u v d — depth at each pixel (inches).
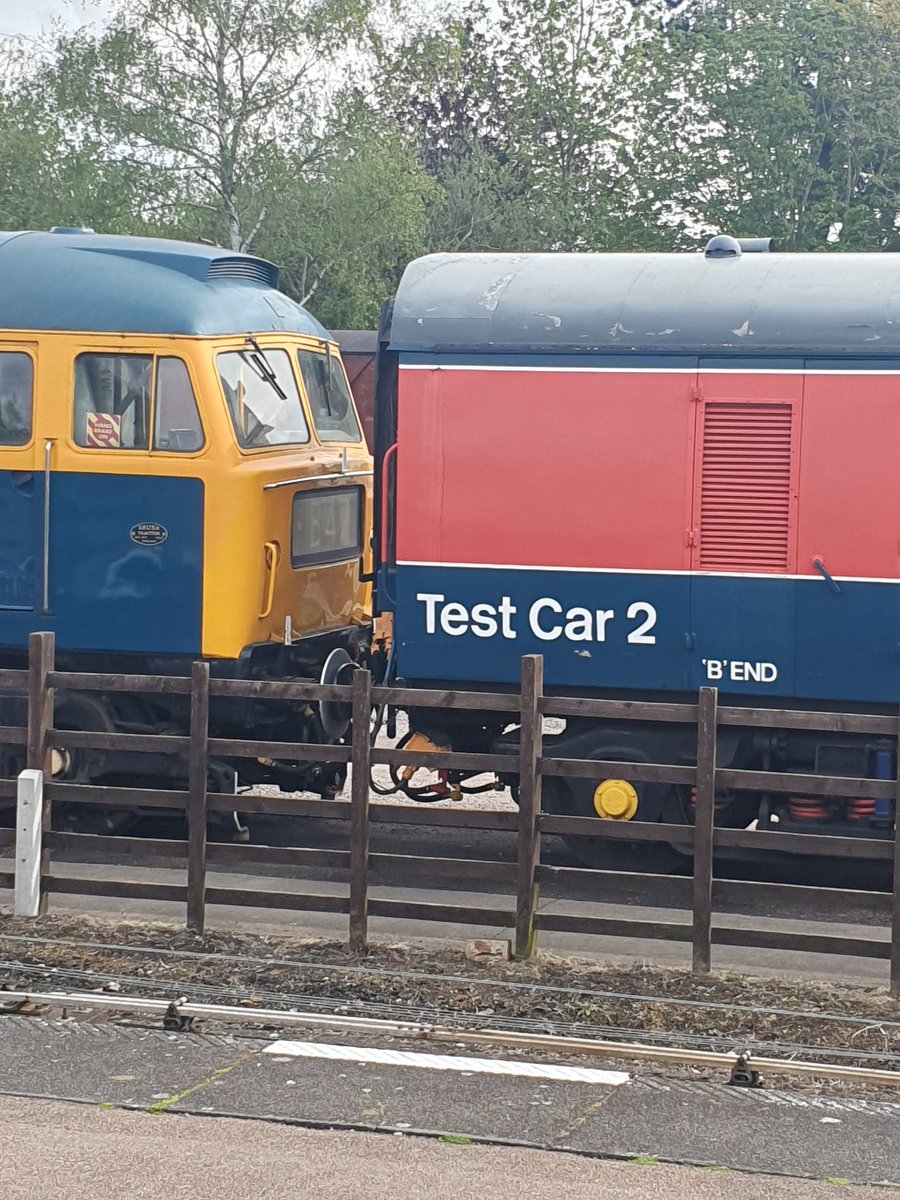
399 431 354.0
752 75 1205.7
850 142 1205.1
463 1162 197.6
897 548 331.0
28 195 1254.9
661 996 274.4
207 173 1268.5
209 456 369.4
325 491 417.7
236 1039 249.1
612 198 1246.9
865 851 281.0
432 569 354.0
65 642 377.7
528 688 294.4
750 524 338.6
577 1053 244.7
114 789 315.0
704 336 338.3
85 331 374.0
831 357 332.8
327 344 446.6
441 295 354.3
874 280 337.4
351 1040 249.6
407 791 378.3
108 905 334.0
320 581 414.0
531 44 1493.6
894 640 332.2
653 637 344.8
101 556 374.9
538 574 348.8
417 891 352.5
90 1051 241.8
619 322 343.3
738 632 340.5
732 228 1194.6
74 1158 193.8
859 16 1212.5
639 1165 199.0
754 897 285.0
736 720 286.0
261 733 397.7
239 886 353.1
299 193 1245.1
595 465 344.8
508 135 1644.9
